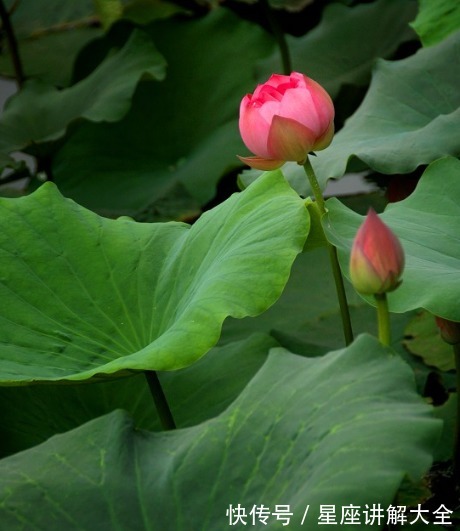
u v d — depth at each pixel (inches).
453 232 110.9
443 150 118.6
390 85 130.7
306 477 95.6
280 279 106.9
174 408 120.0
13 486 99.2
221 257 110.2
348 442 95.3
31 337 111.1
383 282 96.9
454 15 139.5
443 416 123.5
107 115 153.4
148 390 121.3
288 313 137.4
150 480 99.1
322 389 98.5
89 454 100.4
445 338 114.5
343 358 99.3
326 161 122.4
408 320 134.3
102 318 112.7
